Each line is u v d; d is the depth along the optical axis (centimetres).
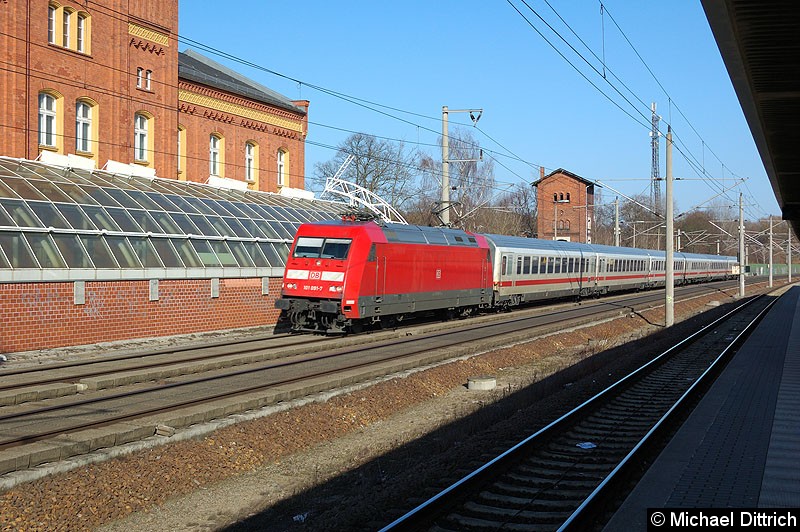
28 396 1353
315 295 2353
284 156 4466
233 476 1093
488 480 920
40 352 1888
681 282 6931
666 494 843
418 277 2675
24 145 2914
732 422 1238
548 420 1283
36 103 2972
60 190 2288
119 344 2088
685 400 1414
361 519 793
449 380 1856
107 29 3278
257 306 2648
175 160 3659
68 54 3094
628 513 778
